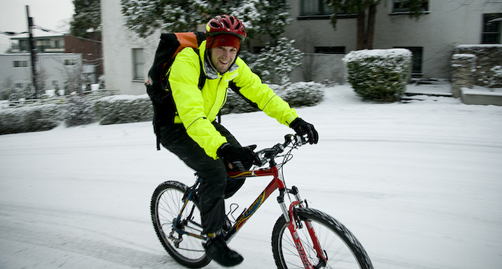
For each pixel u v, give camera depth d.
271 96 2.69
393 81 8.83
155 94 2.54
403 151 5.44
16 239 3.72
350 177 4.57
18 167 6.93
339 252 2.36
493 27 10.93
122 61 16.70
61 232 3.80
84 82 22.33
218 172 2.51
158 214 3.23
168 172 5.53
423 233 3.19
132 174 5.61
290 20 12.16
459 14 11.12
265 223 3.57
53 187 5.39
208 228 2.59
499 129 6.27
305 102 9.30
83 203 4.60
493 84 9.16
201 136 2.23
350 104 9.17
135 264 3.09
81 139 9.12
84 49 34.31
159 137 2.68
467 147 5.45
